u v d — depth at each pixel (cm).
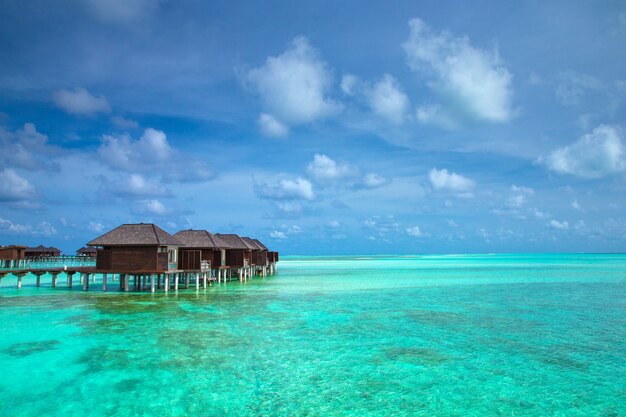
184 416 992
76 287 3566
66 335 1708
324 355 1462
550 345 1609
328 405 1058
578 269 6950
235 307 2439
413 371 1305
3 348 1516
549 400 1098
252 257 4828
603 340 1688
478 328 1897
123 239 3056
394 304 2616
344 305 2556
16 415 995
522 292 3322
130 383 1188
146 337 1683
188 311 2281
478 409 1044
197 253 3397
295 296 2989
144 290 3300
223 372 1280
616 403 1082
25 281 4316
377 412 1020
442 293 3244
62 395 1107
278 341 1641
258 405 1054
